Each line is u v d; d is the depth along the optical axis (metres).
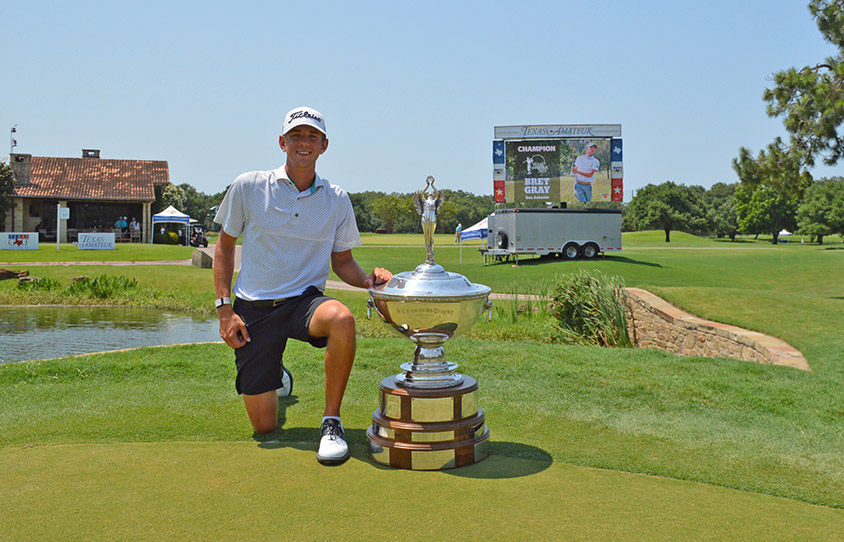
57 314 15.84
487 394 4.75
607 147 31.84
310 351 6.41
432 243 3.37
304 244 3.55
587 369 5.53
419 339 3.29
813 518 2.52
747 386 4.88
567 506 2.57
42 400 4.53
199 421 3.98
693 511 2.55
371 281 3.63
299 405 4.44
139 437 3.62
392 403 3.12
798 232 76.06
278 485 2.77
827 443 3.59
